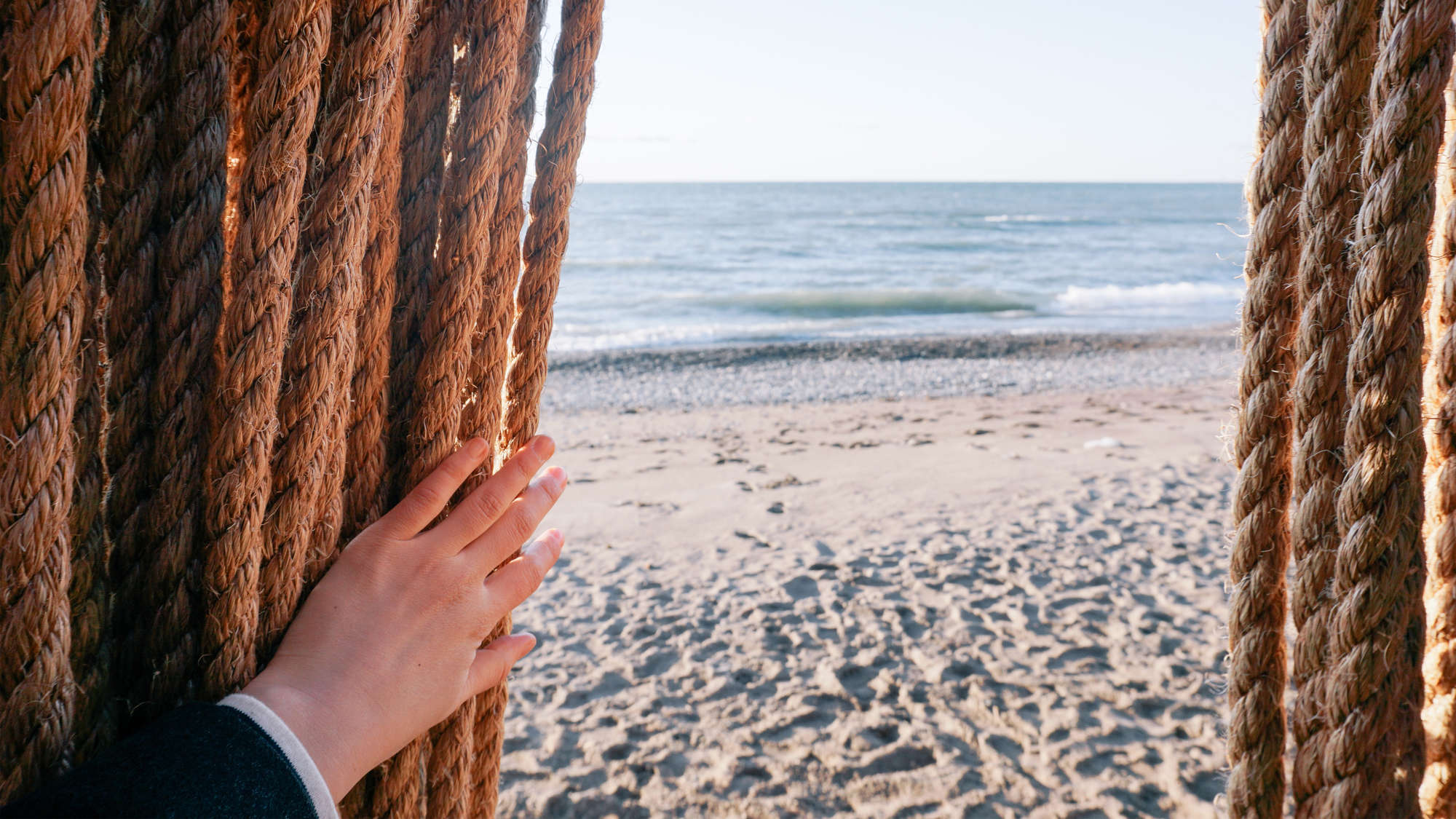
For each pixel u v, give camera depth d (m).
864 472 6.69
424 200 0.92
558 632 3.98
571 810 2.71
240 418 0.76
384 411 0.92
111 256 0.75
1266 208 0.87
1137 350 14.29
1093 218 63.03
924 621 4.01
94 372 0.75
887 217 61.69
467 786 1.01
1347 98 0.80
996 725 3.12
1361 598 0.81
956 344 14.79
